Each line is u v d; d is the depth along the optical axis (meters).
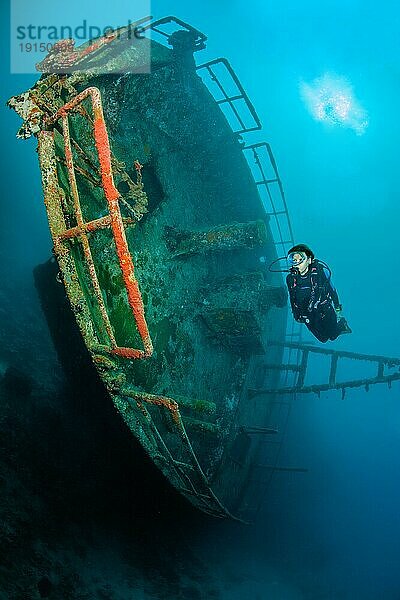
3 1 11.05
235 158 5.85
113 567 4.77
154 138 4.88
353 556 8.80
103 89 3.81
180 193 5.25
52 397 5.44
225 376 5.77
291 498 9.97
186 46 4.41
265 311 5.26
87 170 3.61
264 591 6.39
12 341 5.79
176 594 5.16
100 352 3.09
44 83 2.95
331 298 3.58
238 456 6.22
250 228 4.34
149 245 4.49
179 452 4.76
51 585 3.87
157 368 4.38
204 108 5.07
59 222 2.93
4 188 8.08
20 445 4.62
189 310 5.04
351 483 11.35
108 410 4.74
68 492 4.81
